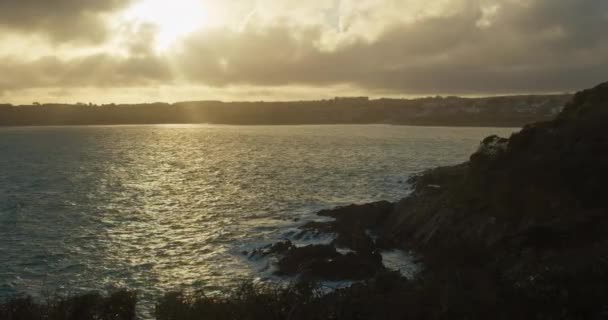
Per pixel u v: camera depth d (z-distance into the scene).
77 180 80.88
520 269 23.27
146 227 45.69
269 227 44.34
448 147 153.75
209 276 32.03
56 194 65.69
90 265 34.75
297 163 106.06
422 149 145.75
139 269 33.81
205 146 170.00
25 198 62.28
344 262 30.41
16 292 30.00
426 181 62.72
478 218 32.62
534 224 28.08
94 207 56.03
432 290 19.11
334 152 135.75
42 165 106.12
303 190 66.69
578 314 15.93
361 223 43.22
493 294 17.75
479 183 36.19
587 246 23.64
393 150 142.00
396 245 36.22
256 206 55.19
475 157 39.50
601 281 17.86
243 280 30.84
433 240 34.12
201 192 66.38
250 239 40.34
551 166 32.38
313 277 29.42
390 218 42.88
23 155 132.50
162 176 86.19
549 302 16.78
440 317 16.89
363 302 18.84
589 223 25.81
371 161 109.12
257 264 33.84
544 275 19.27
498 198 32.84
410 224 38.41
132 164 109.31
